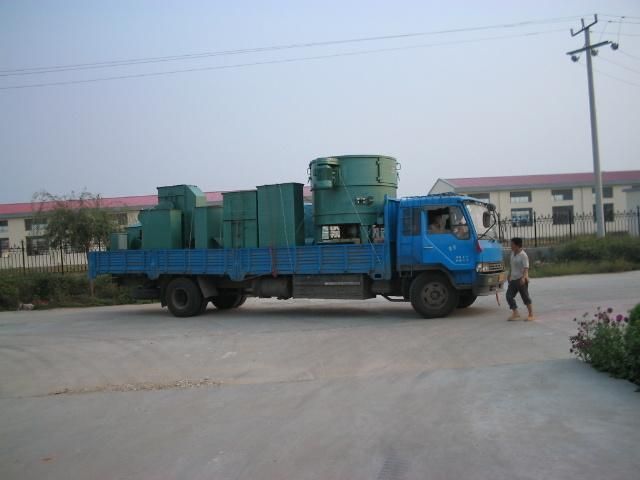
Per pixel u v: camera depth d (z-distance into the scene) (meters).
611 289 15.38
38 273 21.08
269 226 13.48
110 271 15.28
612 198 44.50
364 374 7.33
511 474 4.02
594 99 26.69
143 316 15.00
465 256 11.34
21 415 6.23
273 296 13.66
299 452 4.69
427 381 6.72
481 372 6.98
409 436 4.90
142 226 15.27
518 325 10.23
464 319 11.36
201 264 14.02
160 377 7.83
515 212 44.09
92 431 5.54
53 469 4.60
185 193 15.36
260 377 7.54
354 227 12.75
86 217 20.41
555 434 4.71
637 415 5.07
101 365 8.80
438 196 11.84
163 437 5.25
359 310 13.95
